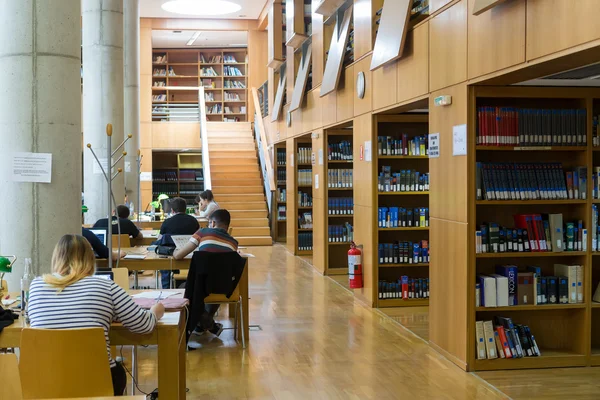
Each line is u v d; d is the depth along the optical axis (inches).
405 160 343.9
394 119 318.3
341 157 434.6
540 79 202.2
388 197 343.3
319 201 437.4
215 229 240.4
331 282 396.5
